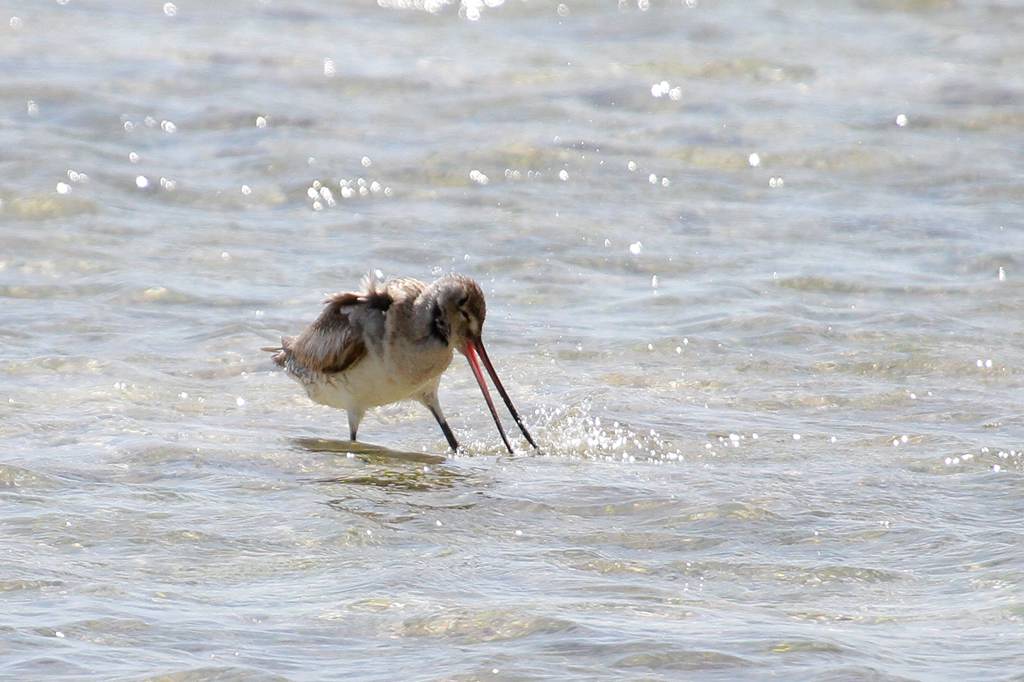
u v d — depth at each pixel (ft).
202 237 70.95
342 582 31.91
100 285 63.05
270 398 50.75
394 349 45.09
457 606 30.07
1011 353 54.60
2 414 46.68
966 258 67.92
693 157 84.94
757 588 31.83
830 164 83.97
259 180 80.02
